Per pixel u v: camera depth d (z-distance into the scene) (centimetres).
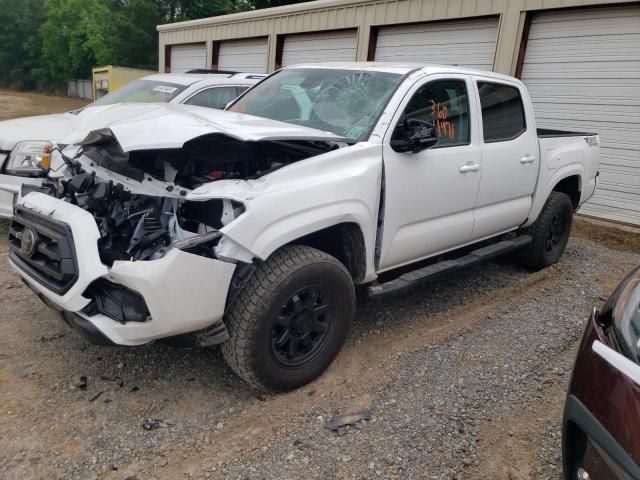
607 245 750
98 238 292
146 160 331
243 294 304
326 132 373
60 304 295
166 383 340
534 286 546
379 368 371
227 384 343
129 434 292
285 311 320
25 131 580
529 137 518
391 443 296
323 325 341
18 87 5866
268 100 449
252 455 282
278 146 355
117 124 341
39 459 270
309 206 316
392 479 271
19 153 547
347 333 358
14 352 361
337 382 351
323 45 1309
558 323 456
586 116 884
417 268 440
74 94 5072
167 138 301
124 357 364
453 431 309
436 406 330
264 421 309
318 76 445
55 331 392
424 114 405
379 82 406
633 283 247
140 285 272
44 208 316
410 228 399
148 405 317
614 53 836
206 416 311
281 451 286
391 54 1159
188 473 268
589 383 213
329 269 329
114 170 340
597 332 232
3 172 550
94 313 293
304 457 282
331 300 340
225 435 297
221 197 291
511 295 517
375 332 423
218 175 325
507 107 496
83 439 286
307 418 313
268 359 313
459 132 438
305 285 319
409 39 1120
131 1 3641
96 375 343
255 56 1531
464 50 1030
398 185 375
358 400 333
